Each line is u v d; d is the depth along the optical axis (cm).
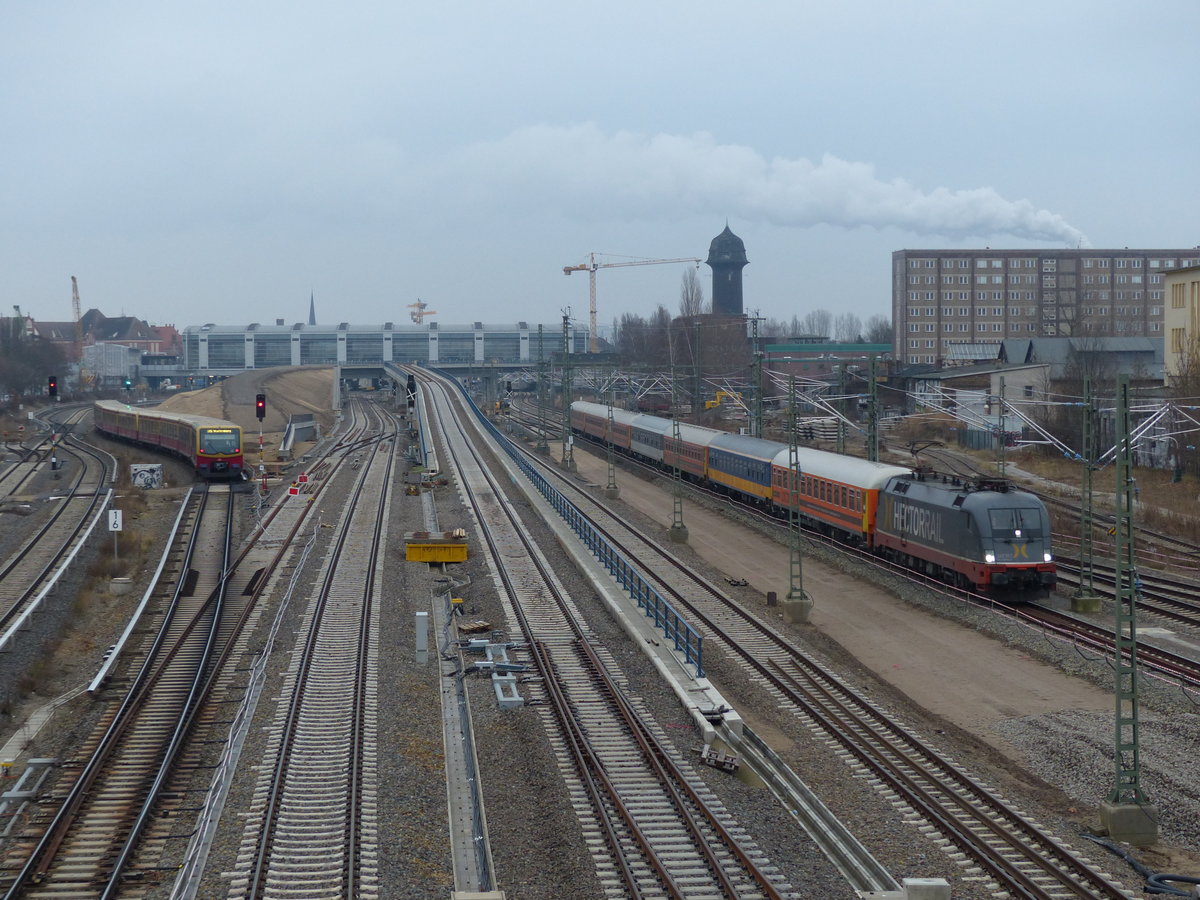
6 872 1834
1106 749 2517
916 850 1911
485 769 2317
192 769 2302
